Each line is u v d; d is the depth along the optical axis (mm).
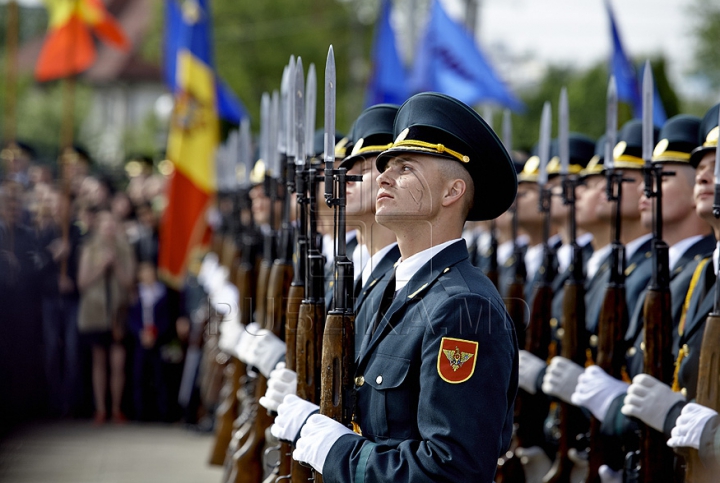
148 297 34625
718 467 12703
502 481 18438
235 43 94062
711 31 82188
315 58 94938
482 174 11758
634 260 18438
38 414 29391
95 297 32531
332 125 11938
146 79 120750
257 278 21078
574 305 17328
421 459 10562
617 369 16219
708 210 14703
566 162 17625
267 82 94938
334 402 11758
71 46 42000
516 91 86062
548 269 19000
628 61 31094
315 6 100688
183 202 35094
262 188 20938
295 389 13445
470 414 10578
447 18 39875
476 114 11781
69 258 32438
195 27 36344
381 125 13695
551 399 18688
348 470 11031
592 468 16188
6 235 30234
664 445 14211
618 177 16453
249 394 18906
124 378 33781
